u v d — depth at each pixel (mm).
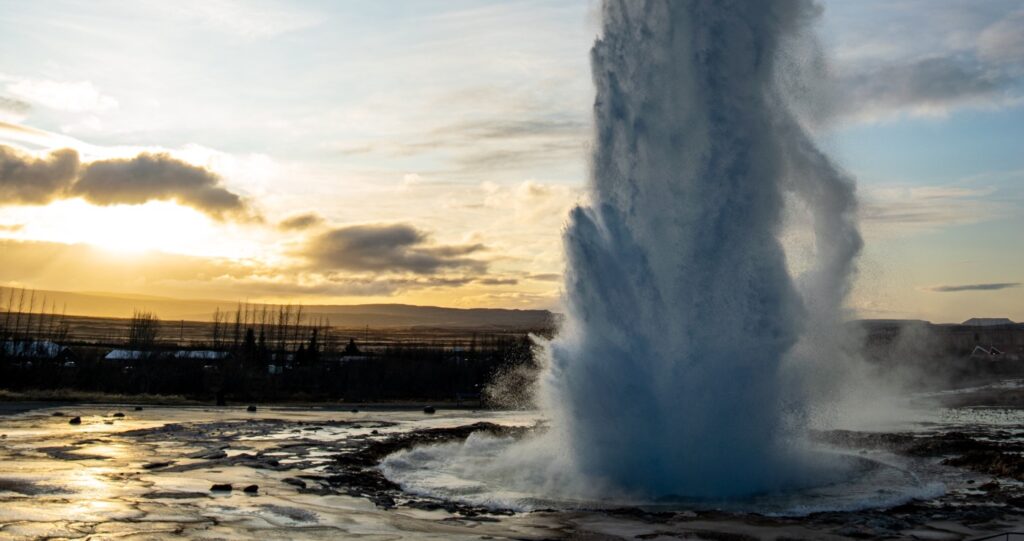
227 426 46219
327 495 23078
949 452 34469
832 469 27125
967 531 18750
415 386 91625
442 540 17453
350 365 105000
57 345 115125
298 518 19578
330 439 39469
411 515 20375
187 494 22359
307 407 70500
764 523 19391
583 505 21781
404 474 27641
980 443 36469
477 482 25812
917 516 20453
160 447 34344
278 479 25719
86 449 32969
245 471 27359
